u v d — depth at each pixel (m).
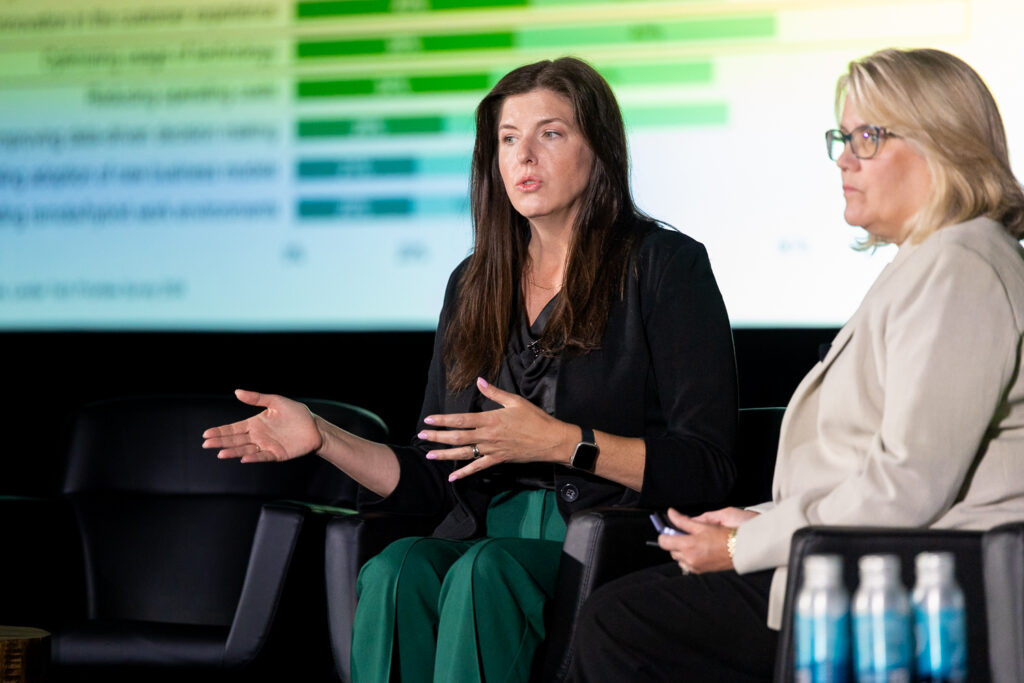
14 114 8.02
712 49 7.10
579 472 4.79
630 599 3.98
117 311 7.84
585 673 4.01
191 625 5.80
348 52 7.64
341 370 7.78
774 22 7.04
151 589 6.36
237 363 7.87
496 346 5.09
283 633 5.66
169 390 7.91
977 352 3.60
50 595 6.09
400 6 7.57
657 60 7.16
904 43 6.87
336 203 7.61
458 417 4.53
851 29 6.95
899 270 3.84
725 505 5.13
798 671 3.41
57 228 7.92
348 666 4.81
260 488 6.51
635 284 4.93
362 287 7.57
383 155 7.57
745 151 7.04
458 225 7.47
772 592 3.74
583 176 4.97
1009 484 3.68
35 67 8.01
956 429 3.57
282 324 7.65
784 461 4.02
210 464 6.55
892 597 3.35
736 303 7.01
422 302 7.50
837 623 3.37
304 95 7.69
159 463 6.57
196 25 7.83
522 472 5.00
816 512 3.72
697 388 4.77
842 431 3.89
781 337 7.14
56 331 7.88
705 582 3.93
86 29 7.96
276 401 4.90
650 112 7.14
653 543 4.09
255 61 7.75
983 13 6.76
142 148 7.86
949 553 3.47
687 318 4.83
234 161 7.75
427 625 4.56
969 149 3.84
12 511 5.95
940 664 3.41
